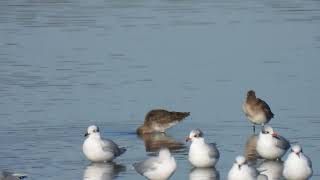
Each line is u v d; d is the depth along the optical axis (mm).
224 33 40594
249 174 21422
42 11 45875
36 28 42062
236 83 32500
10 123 28031
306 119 28234
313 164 23734
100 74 33969
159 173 22141
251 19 43562
